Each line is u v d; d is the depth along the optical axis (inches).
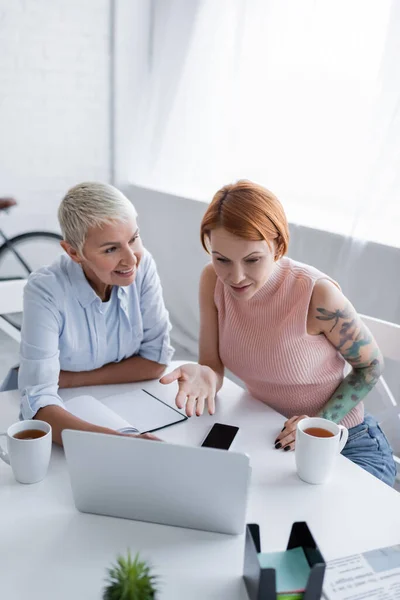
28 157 131.8
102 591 31.4
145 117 140.1
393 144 87.7
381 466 55.4
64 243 51.1
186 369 53.6
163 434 47.6
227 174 120.7
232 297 55.8
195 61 125.2
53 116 132.4
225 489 35.0
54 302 52.2
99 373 56.9
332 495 40.3
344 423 56.5
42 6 125.1
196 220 126.5
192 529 37.0
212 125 124.5
